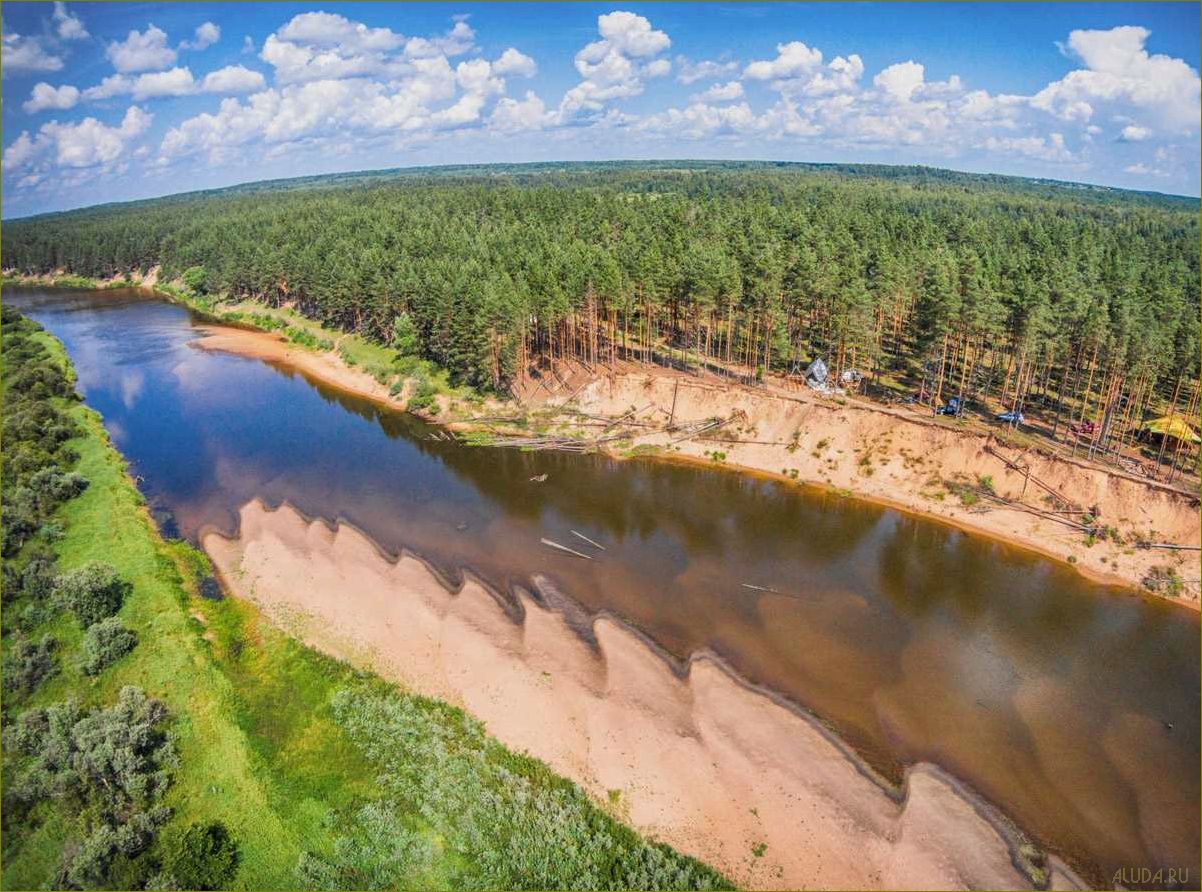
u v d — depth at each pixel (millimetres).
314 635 54344
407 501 76875
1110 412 70625
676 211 149750
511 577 61844
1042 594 59906
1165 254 124938
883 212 159500
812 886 35781
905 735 45188
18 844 37594
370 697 47750
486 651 51469
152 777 40781
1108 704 47906
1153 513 63062
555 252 115000
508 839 37781
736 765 42344
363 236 158125
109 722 42719
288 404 110438
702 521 72625
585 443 91125
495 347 98875
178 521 72875
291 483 81375
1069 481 67875
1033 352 75312
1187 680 50094
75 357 135000
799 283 90000
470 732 44688
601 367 100312
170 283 199250
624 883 35531
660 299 96500
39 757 41562
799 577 62375
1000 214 177000
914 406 83125
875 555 66000
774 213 143250
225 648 53219
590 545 67625
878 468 77688
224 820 39062
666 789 40688
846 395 86812
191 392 116000
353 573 62062
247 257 166250
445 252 136500
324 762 42875
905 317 101625
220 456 89688
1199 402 71688
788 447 83438
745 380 92875
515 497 78188
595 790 40719
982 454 73312
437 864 36562
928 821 39219
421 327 112688
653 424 91750
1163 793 41156
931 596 59750
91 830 37469
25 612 54000
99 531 67688
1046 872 36719
